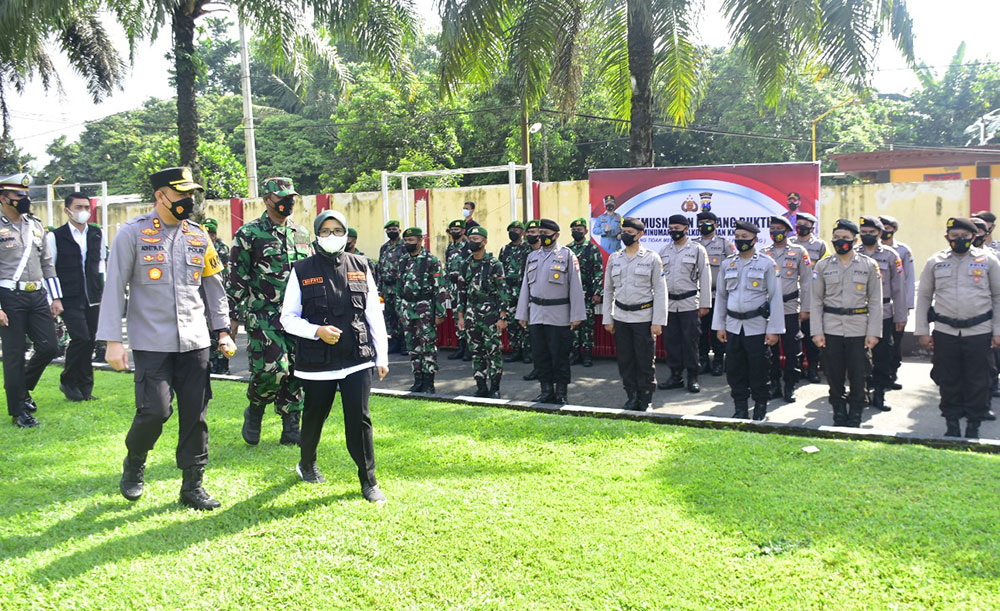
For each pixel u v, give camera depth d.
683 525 4.05
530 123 28.05
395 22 12.95
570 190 18.11
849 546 3.75
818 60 10.38
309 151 34.12
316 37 15.16
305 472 4.85
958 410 6.25
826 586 3.38
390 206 18.98
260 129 35.97
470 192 18.64
